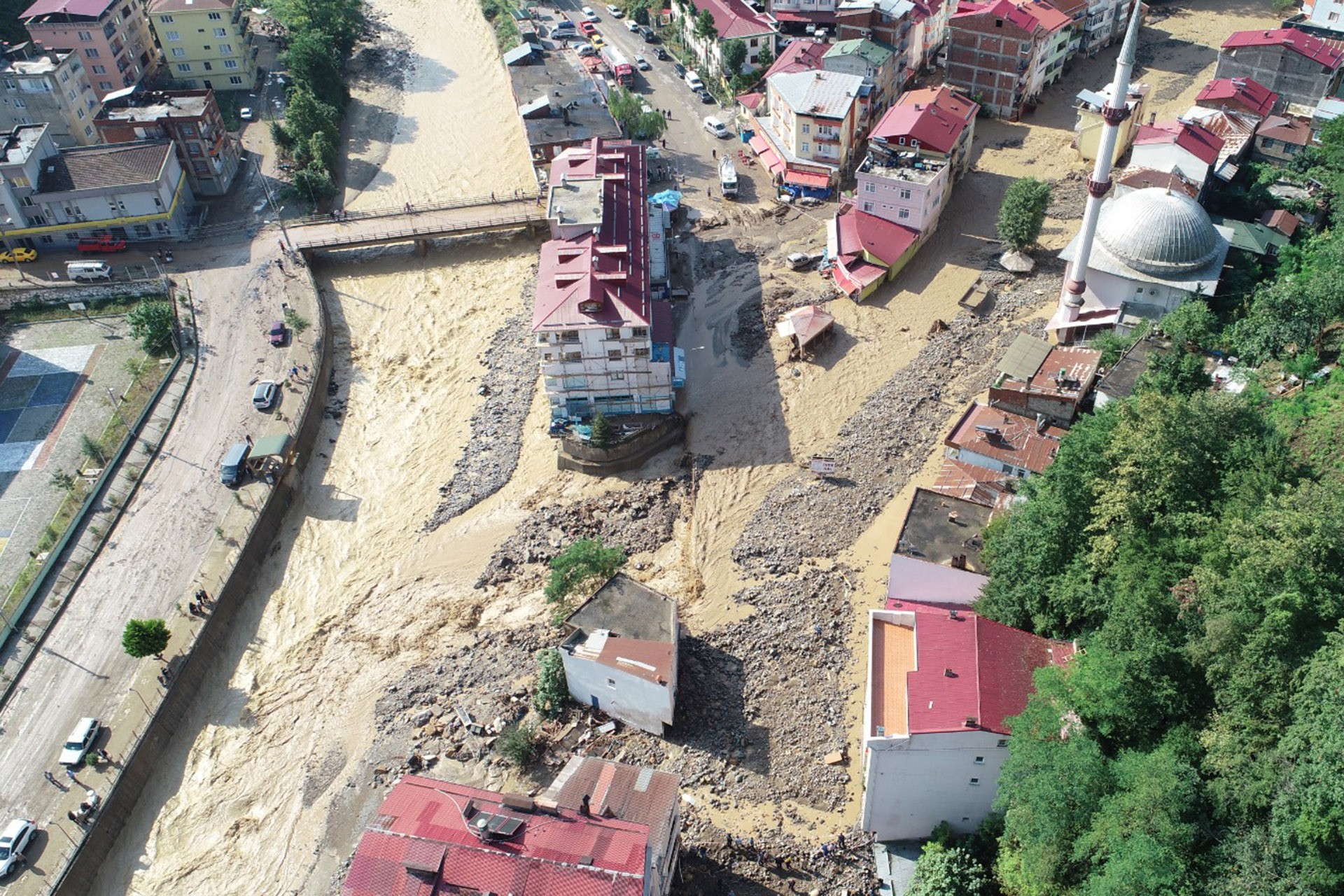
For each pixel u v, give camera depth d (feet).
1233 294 302.86
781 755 216.54
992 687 184.55
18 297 370.73
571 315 285.84
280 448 295.07
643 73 521.24
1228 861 151.12
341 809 216.74
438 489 298.15
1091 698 173.37
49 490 295.48
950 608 222.07
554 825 167.73
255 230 403.34
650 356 292.81
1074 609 197.16
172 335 347.77
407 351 353.10
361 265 397.60
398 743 227.40
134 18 490.90
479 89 515.09
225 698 246.27
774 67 455.22
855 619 245.45
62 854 208.95
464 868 159.63
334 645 254.68
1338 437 212.43
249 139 465.06
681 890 192.44
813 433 304.50
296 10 531.09
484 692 235.61
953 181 408.05
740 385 324.80
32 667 245.86
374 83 522.88
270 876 208.33
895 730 185.37
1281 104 441.68
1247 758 155.12
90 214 385.91
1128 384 253.03
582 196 329.31
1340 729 140.15
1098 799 163.73
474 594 264.52
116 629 254.27
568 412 306.35
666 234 392.88
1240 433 204.85
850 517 274.77
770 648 239.50
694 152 454.40
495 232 406.00
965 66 465.47
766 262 379.96
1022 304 347.77
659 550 273.33
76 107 436.76
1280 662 156.76
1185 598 175.73
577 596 246.68
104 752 227.40
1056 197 404.98
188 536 278.05
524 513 287.89
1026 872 171.12
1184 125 370.53
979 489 247.91
